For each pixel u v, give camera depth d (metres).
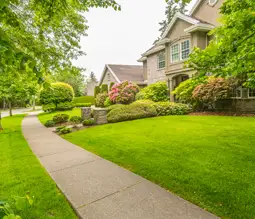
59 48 4.72
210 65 3.49
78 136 6.47
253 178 2.68
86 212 2.13
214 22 11.47
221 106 10.63
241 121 7.16
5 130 8.73
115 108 9.67
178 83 13.61
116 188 2.67
